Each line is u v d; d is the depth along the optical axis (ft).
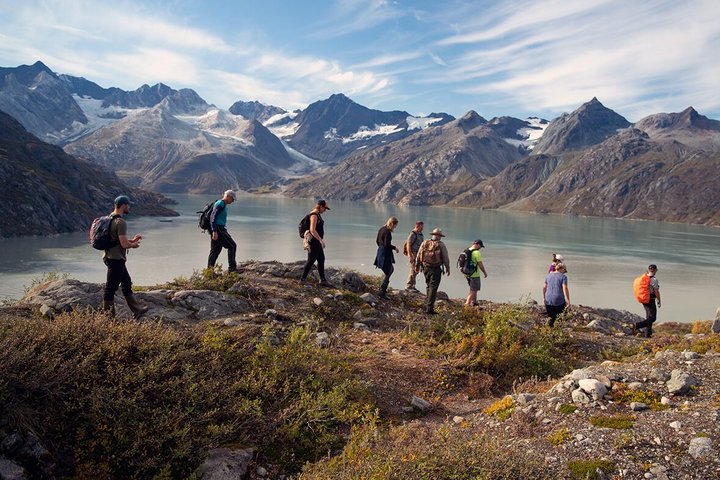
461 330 38.37
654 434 19.12
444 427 20.27
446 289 249.34
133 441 19.44
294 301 41.81
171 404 21.76
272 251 359.25
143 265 287.28
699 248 515.09
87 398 19.94
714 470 16.57
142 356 23.73
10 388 18.52
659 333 62.75
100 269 276.82
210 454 20.03
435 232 47.21
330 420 23.41
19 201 472.03
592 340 45.68
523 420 22.07
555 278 47.65
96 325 24.22
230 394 23.52
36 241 405.18
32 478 17.03
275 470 20.16
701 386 23.27
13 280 240.32
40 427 18.44
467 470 17.04
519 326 43.60
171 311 33.76
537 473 17.22
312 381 26.22
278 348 28.68
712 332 47.88
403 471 16.85
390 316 44.14
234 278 42.55
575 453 18.56
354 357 31.81
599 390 22.94
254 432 22.00
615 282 296.10
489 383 30.63
